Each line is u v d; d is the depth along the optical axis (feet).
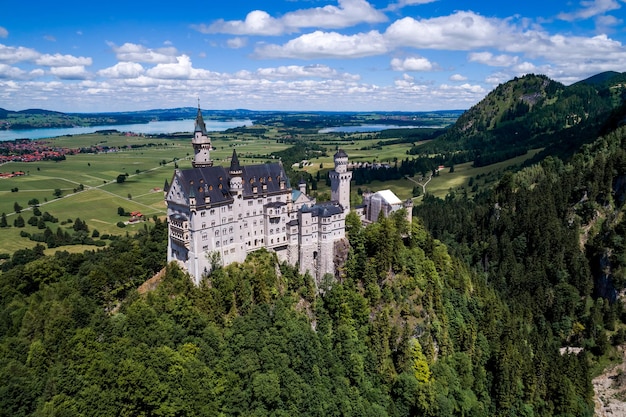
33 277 603.67
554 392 588.09
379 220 654.12
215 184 561.02
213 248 550.36
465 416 530.68
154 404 377.09
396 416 495.00
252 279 541.34
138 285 587.68
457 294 653.71
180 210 549.95
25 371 392.06
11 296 583.99
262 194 596.70
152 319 456.45
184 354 430.61
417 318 581.94
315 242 613.52
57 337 431.84
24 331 469.57
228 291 517.55
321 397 461.37
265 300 531.50
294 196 635.25
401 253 634.84
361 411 471.21
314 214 606.55
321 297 583.58
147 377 380.37
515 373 581.12
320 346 506.48
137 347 410.93
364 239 626.64
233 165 561.02
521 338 649.20
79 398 365.40
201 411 391.04
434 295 609.42
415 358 535.60
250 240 592.19
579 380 609.83
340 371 498.28
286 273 588.09
